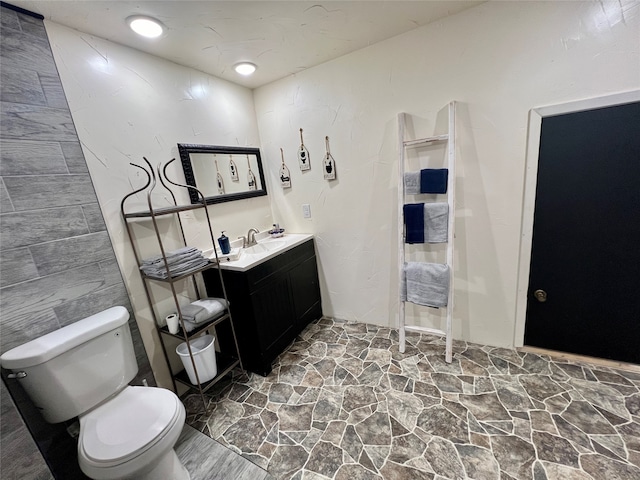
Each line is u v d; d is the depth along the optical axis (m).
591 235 1.59
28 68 1.23
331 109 2.14
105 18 1.32
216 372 1.80
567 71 1.45
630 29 1.30
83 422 1.22
